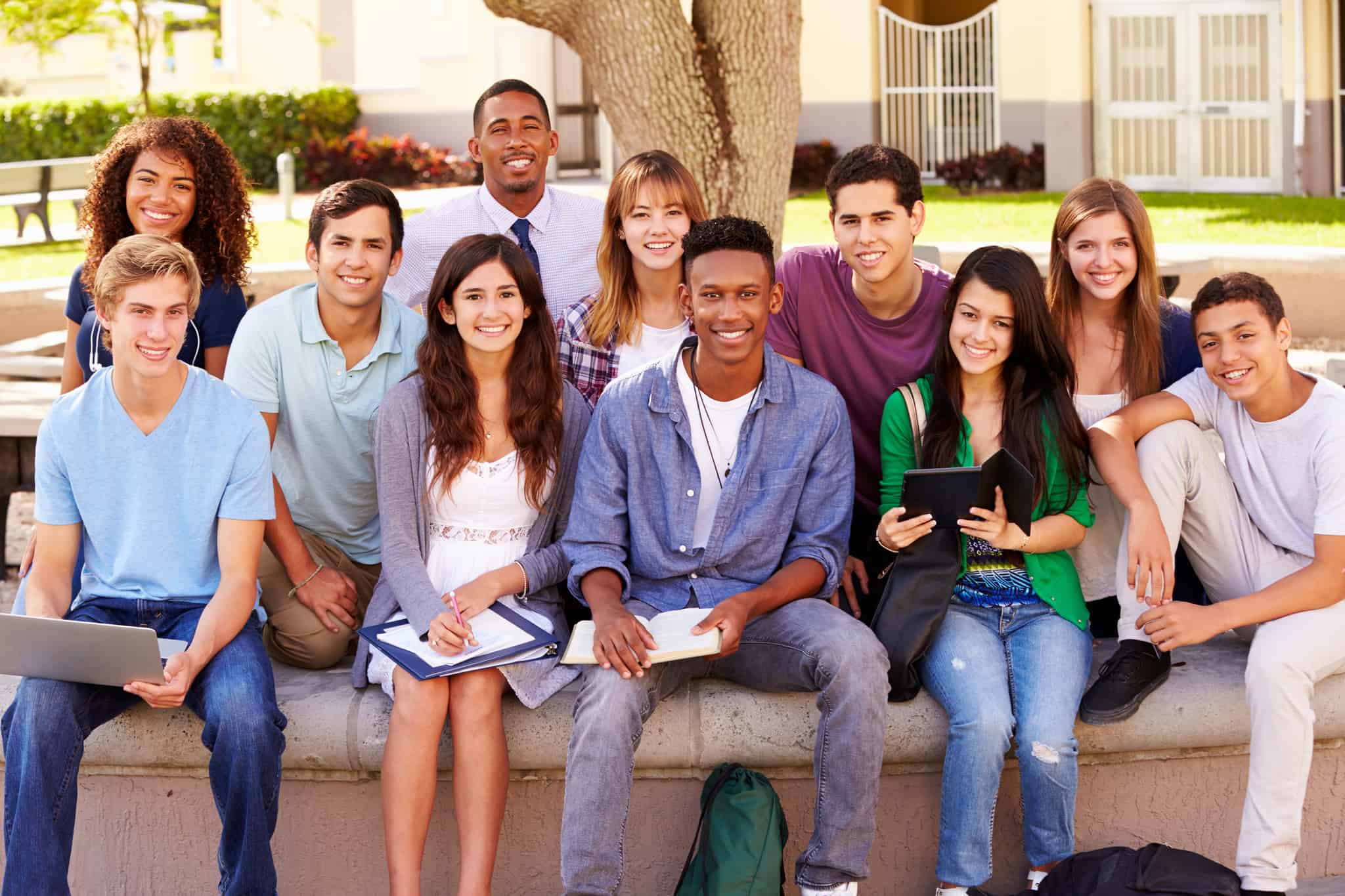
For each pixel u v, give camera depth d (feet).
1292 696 10.09
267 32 73.10
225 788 9.99
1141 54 52.34
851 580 12.09
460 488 11.12
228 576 10.52
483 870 10.04
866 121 57.31
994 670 10.43
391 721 10.23
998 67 55.93
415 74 70.44
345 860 11.11
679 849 11.02
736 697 10.75
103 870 11.27
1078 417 11.07
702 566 11.03
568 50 62.39
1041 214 42.60
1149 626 10.52
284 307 11.80
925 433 11.28
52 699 9.83
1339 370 17.13
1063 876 9.97
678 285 12.78
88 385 10.68
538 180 15.28
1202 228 37.83
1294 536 10.99
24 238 45.24
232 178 13.48
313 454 11.93
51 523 10.62
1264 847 10.05
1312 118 48.80
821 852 10.11
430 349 11.06
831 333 12.37
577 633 10.42
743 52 19.89
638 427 10.97
